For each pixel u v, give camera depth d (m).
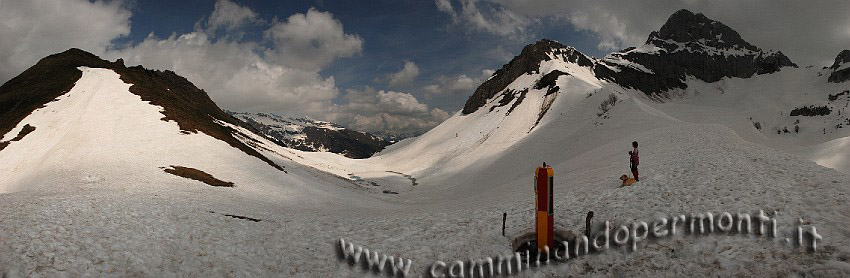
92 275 12.03
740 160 22.39
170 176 40.78
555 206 20.58
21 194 25.27
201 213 22.14
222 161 51.62
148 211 20.55
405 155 186.25
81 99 67.94
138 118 60.47
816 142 144.12
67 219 16.94
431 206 36.06
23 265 11.91
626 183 22.00
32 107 66.44
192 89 174.25
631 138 54.06
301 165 91.69
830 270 8.53
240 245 16.56
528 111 164.88
